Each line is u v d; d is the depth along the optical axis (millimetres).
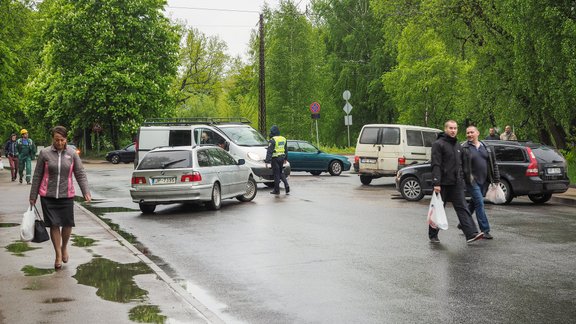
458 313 6500
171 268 9070
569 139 25453
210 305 6992
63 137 8805
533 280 7969
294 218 14375
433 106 42969
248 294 7473
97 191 22734
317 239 11414
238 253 10164
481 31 26062
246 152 21797
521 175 17016
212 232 12500
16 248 10344
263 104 40156
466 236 10844
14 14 41531
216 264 9312
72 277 8125
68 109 49469
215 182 16312
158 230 12945
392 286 7738
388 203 17516
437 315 6441
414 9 28438
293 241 11227
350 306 6852
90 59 49438
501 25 24094
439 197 10852
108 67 48156
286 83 59219
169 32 51906
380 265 9016
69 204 8828
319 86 59031
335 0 58969
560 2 21000
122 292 7305
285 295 7391
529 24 21562
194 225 13562
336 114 58844
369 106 57594
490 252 9945
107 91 48531
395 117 57062
